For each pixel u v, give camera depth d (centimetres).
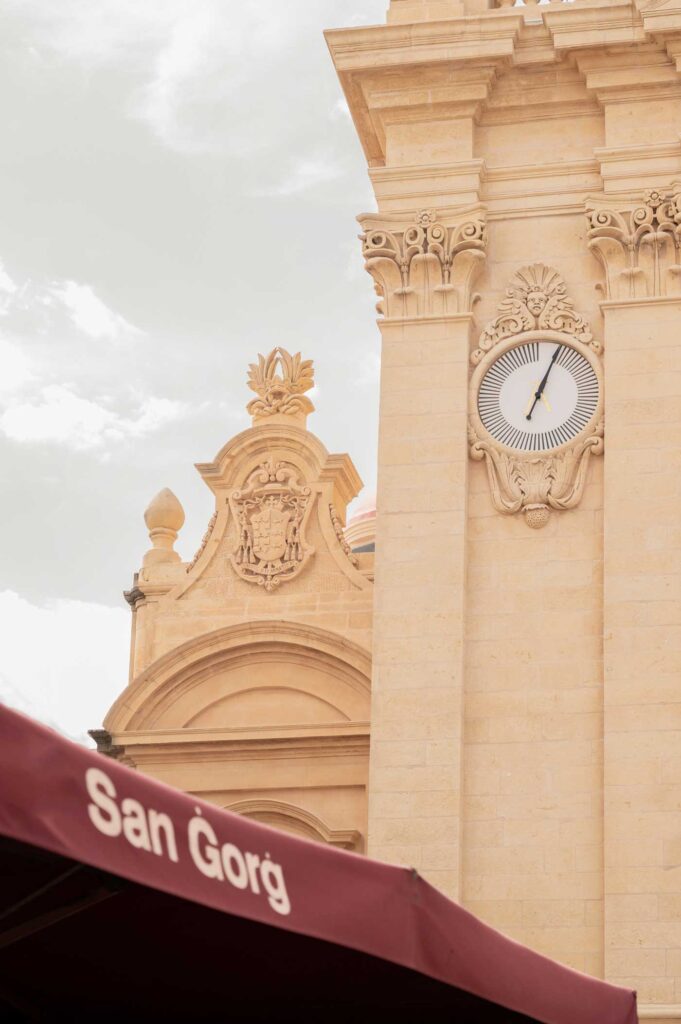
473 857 2898
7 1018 1543
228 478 3456
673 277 3127
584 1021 1522
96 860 1120
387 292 3225
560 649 2991
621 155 3192
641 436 3052
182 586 3416
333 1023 1652
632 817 2844
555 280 3192
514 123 3300
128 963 1497
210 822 1212
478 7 3388
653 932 2778
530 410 3127
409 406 3153
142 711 3319
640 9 3195
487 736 2961
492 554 3067
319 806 3222
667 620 2939
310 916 1253
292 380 3494
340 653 3281
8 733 1089
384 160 3488
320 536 3388
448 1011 1639
